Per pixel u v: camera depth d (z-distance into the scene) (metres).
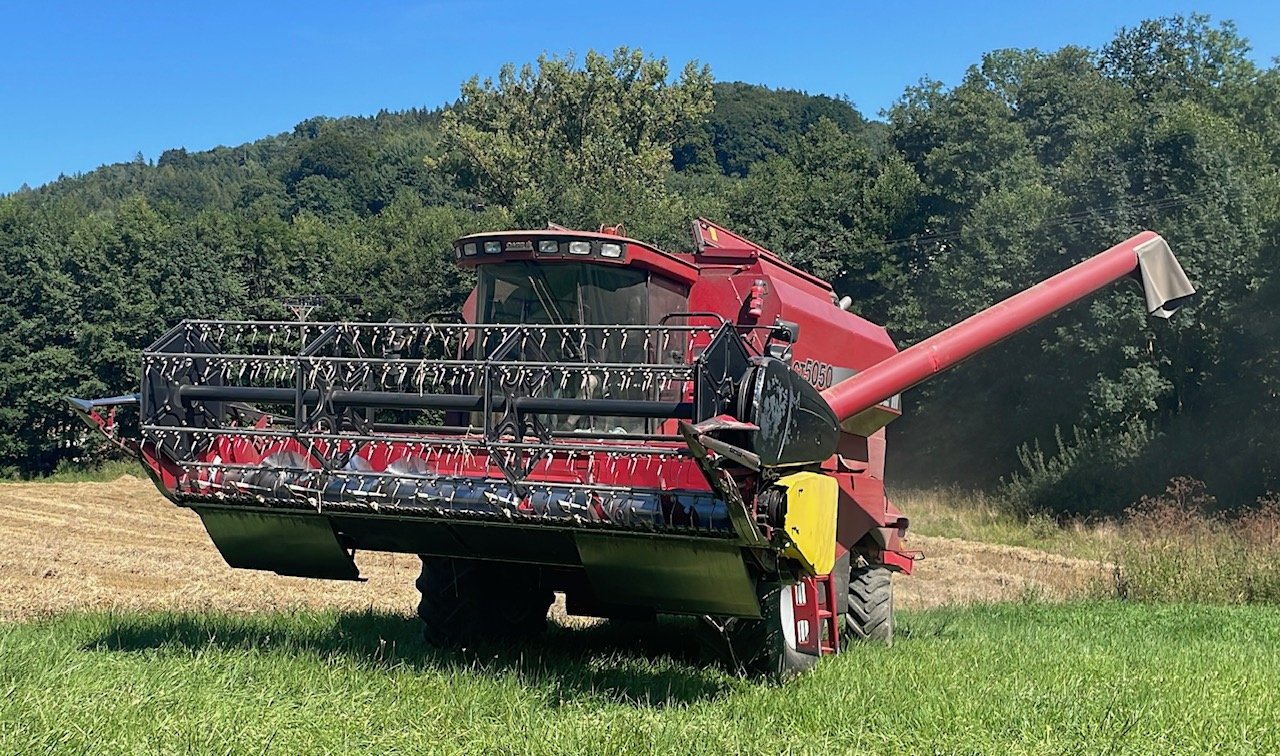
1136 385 28.08
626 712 6.32
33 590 13.27
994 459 32.34
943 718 6.51
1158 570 16.52
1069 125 40.16
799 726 6.32
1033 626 12.26
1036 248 30.61
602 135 59.03
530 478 7.27
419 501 6.94
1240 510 24.14
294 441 7.70
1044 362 30.58
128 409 36.22
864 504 9.78
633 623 10.88
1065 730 6.36
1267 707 7.12
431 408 6.98
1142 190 29.73
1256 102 39.72
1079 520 26.81
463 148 57.56
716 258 9.36
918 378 9.05
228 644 7.91
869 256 36.19
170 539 21.02
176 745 5.28
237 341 7.80
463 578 8.32
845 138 44.28
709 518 6.32
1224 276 27.38
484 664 7.71
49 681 6.28
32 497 28.73
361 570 16.17
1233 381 27.69
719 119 113.56
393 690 6.68
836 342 9.79
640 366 6.26
